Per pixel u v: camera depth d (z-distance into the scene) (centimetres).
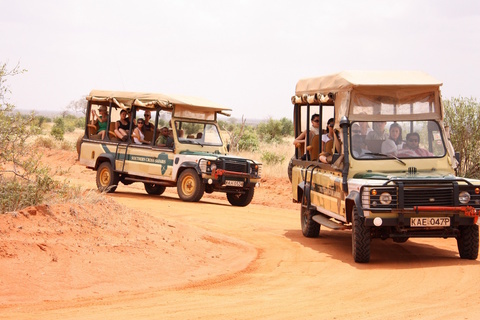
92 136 2148
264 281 936
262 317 700
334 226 1178
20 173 1175
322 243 1312
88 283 846
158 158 1962
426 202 1028
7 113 1076
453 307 754
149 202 1842
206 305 761
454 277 941
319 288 880
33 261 865
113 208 1131
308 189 1370
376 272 1000
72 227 1001
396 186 1023
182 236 1161
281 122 6050
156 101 1938
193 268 996
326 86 1265
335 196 1186
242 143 3731
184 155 1909
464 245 1091
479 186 1037
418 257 1147
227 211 1762
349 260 1117
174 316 698
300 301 792
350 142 1136
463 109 1892
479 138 1886
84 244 965
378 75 1191
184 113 1961
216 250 1141
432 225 1031
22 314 695
